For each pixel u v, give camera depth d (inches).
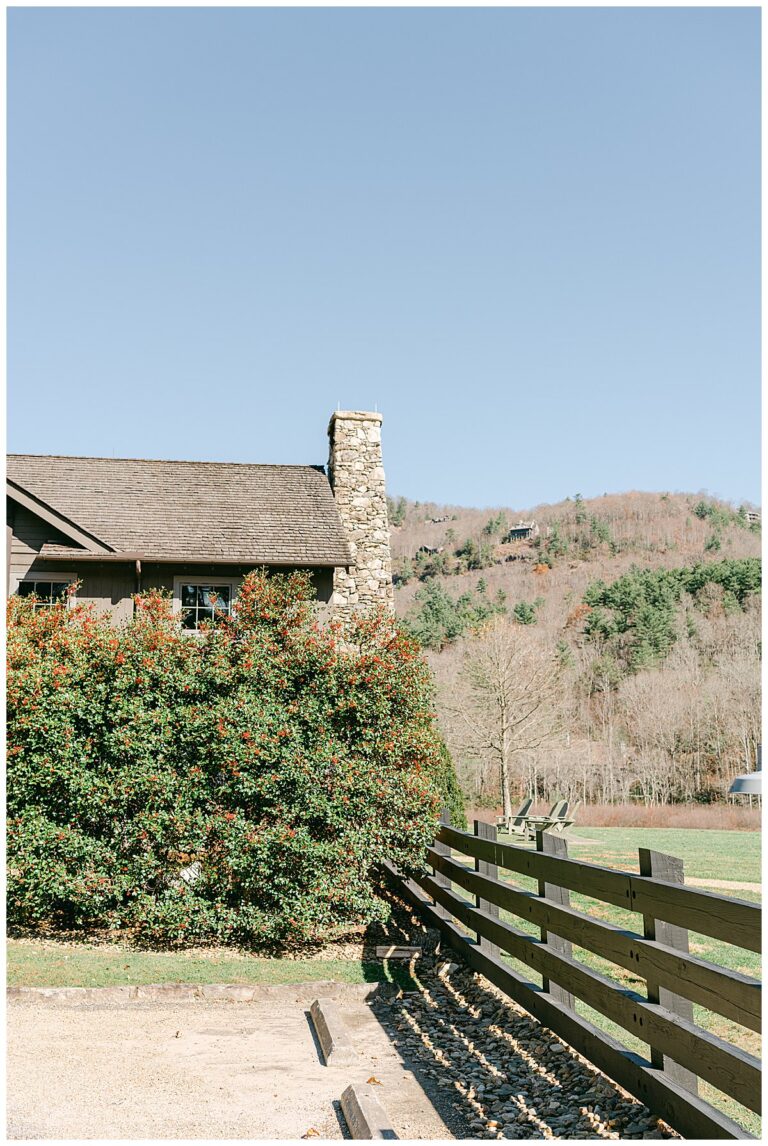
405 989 290.7
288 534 605.6
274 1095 192.4
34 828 330.0
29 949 324.5
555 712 1411.2
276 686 355.3
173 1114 178.9
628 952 181.8
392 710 365.4
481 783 1515.7
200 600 580.7
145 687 348.2
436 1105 189.2
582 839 729.6
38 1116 175.2
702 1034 150.0
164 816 335.0
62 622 377.4
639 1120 167.6
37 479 627.2
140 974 295.0
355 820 345.7
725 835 773.3
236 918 335.6
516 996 248.8
